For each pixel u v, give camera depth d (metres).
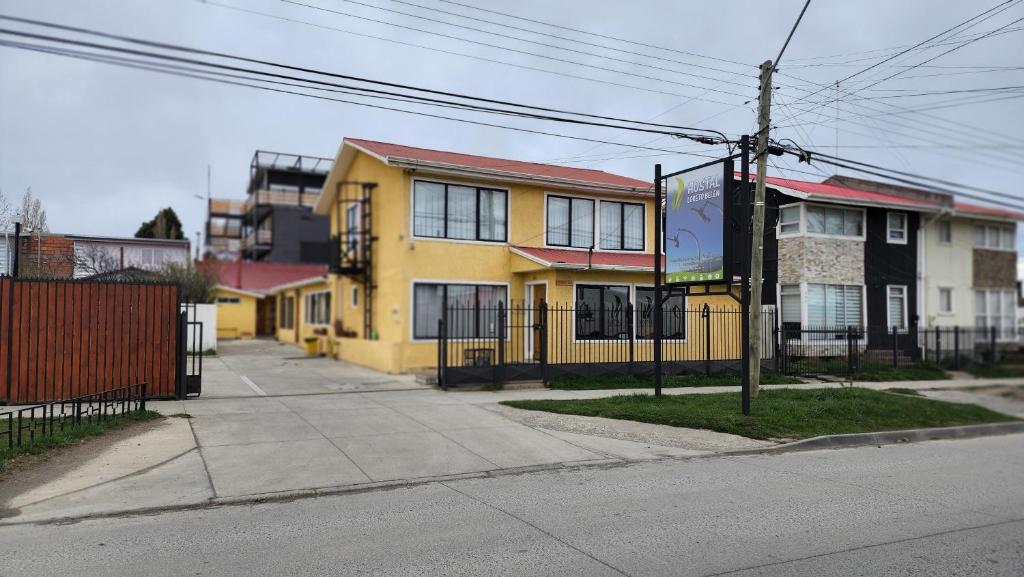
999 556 5.75
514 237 20.70
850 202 24.02
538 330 19.19
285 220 44.78
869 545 5.96
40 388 12.10
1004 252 29.14
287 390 15.22
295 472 8.40
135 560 5.40
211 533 6.15
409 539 5.99
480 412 12.77
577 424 11.91
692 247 13.30
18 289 12.04
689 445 10.61
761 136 13.58
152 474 8.09
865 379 20.61
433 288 19.52
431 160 19.33
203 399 13.53
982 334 27.77
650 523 6.52
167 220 28.80
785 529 6.39
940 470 9.41
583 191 21.69
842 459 10.09
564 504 7.24
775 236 20.22
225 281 39.19
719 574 5.19
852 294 24.52
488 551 5.66
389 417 12.09
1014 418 14.61
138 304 12.95
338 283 25.30
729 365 19.20
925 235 26.58
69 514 6.60
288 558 5.47
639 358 20.34
